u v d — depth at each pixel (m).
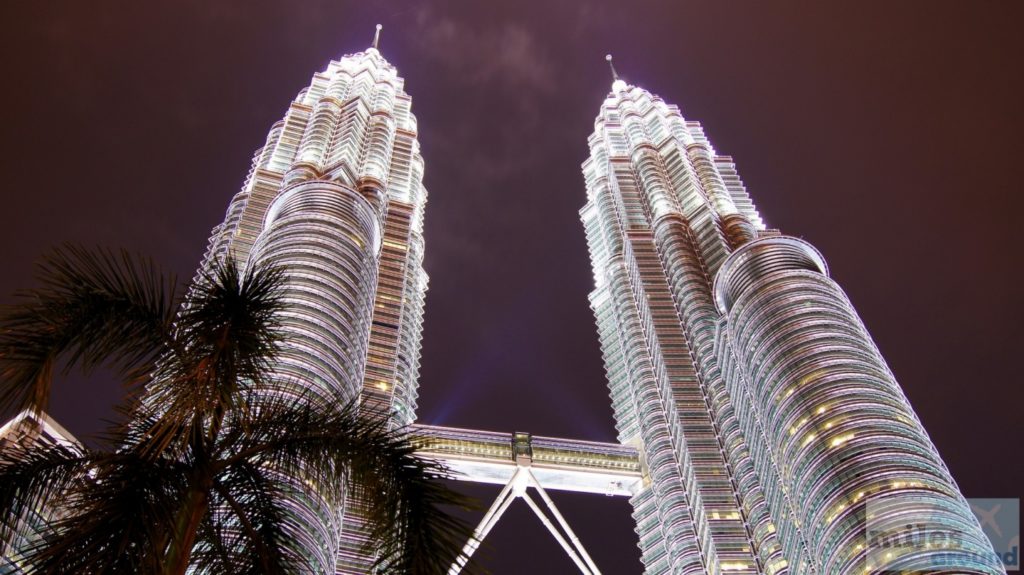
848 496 137.25
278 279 27.78
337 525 133.62
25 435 25.06
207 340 25.61
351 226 184.12
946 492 133.75
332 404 27.66
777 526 162.88
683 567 177.62
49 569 21.58
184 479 24.42
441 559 25.22
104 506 22.69
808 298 173.62
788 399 157.88
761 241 194.62
